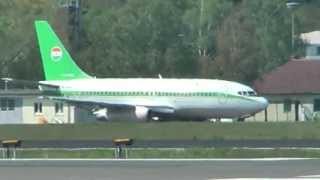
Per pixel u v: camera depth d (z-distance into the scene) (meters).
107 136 159.25
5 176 81.25
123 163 100.56
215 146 122.62
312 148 118.38
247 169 89.12
